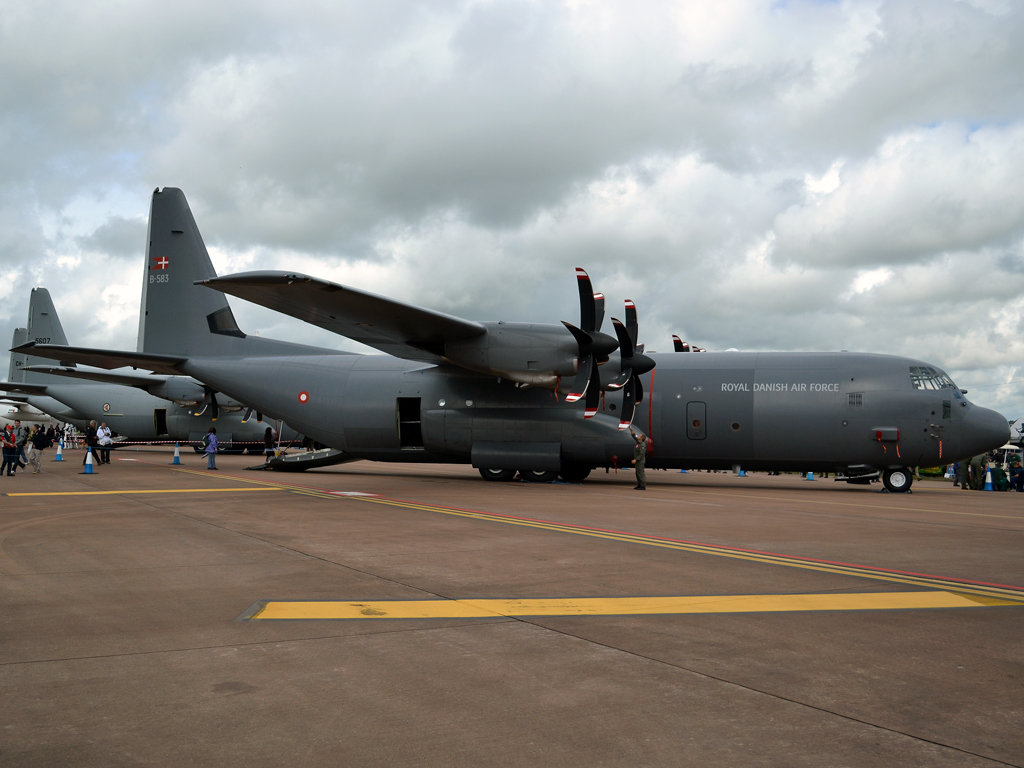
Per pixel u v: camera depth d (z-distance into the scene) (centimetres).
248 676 412
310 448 3522
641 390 1823
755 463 1922
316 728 341
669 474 2866
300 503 1356
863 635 503
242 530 999
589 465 1973
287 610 564
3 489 1622
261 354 2306
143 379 3048
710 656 454
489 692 389
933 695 390
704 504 1441
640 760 311
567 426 1905
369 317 1659
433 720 352
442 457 2111
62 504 1312
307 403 2184
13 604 578
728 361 1955
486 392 1994
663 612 564
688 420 1922
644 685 401
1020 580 703
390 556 807
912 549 887
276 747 321
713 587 659
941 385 1827
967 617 554
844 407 1830
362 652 457
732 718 356
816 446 1855
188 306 2334
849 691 395
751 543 924
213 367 2297
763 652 462
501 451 1944
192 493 1550
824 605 589
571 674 419
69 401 3647
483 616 550
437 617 546
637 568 748
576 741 329
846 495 1783
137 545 870
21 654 448
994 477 2295
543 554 827
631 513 1255
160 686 395
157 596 608
